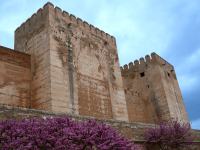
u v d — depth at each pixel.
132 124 12.80
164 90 28.41
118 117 21.33
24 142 7.20
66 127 7.89
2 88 16.44
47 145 6.81
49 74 16.88
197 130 18.88
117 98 22.27
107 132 8.06
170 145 13.58
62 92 17.05
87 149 7.43
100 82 21.00
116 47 25.45
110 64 23.38
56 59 17.77
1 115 7.60
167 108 27.52
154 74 29.89
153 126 14.41
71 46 19.59
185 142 14.77
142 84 30.58
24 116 8.25
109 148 7.76
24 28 21.36
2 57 17.34
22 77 18.02
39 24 19.58
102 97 20.48
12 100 16.69
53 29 18.72
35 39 19.50
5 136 6.59
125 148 7.87
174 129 14.48
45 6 19.55
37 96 17.33
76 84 18.50
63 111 16.53
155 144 13.45
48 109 16.02
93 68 20.91
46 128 7.34
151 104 28.98
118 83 23.36
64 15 20.36
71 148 7.02
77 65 19.36
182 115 29.92
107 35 24.78
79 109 17.81
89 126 8.20
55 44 18.23
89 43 21.75
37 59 18.53
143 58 31.66
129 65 32.84
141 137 12.98
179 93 32.16
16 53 18.44
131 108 27.39
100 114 19.53
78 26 21.27
